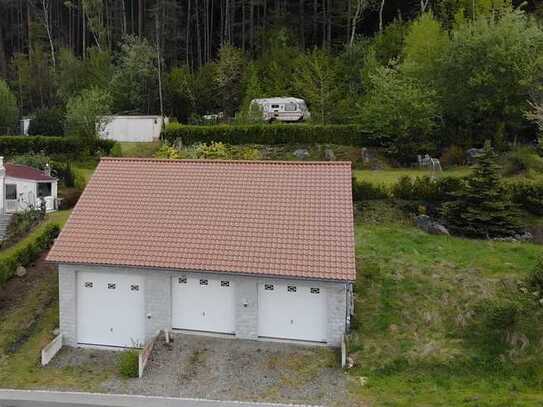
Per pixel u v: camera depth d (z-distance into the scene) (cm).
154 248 2488
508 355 2228
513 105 4112
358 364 2244
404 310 2547
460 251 2948
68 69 6769
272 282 2403
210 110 6303
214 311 2464
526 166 3719
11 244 3325
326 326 2388
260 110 5119
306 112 5384
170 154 4638
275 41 6581
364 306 2597
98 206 2719
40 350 2445
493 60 4097
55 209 4059
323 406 1998
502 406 1920
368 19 7312
